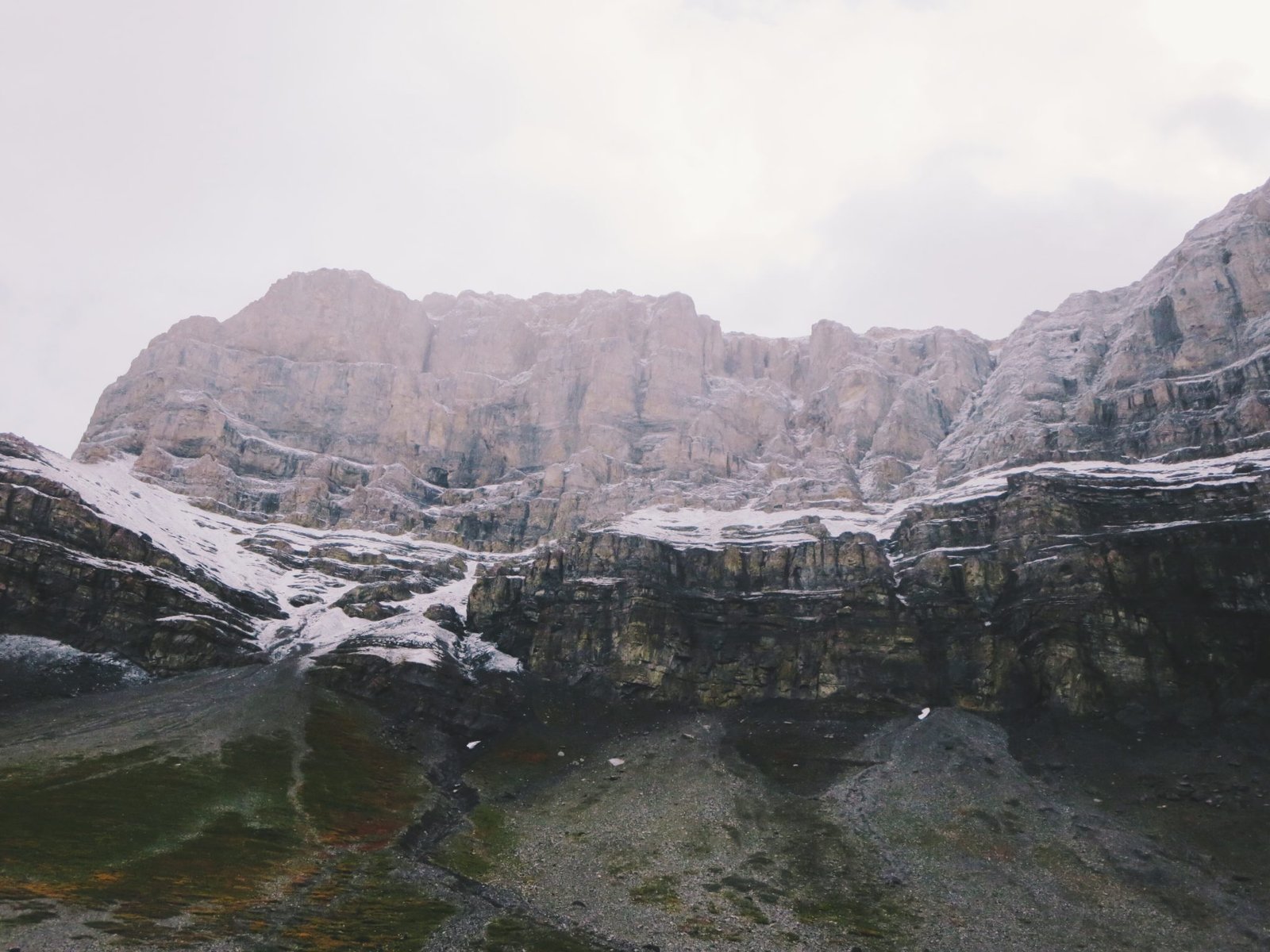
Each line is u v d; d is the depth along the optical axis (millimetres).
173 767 95812
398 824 92000
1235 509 141375
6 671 120562
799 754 117250
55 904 58750
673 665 148750
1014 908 75062
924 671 138125
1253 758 100250
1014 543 152375
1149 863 82500
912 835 91188
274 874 72750
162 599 147875
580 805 102062
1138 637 125938
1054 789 100562
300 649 154375
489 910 70938
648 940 66688
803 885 79812
